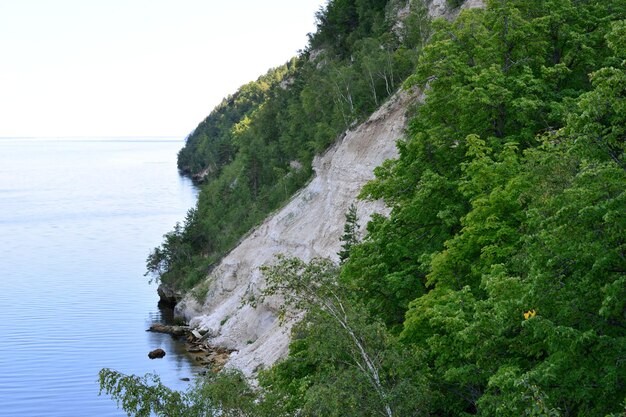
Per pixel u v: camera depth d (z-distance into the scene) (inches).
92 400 2209.6
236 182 5103.3
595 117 727.1
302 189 3319.4
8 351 2714.1
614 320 676.7
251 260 3063.5
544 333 668.1
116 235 5561.0
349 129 3061.0
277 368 981.2
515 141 1138.0
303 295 778.8
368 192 1306.6
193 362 2568.9
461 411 859.4
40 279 4035.4
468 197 1110.4
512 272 857.5
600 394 644.7
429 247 1131.3
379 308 1115.9
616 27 734.5
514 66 1256.2
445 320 760.3
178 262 3905.0
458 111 1262.3
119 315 3319.4
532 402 566.6
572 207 668.7
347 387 677.9
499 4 1296.8
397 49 3668.8
